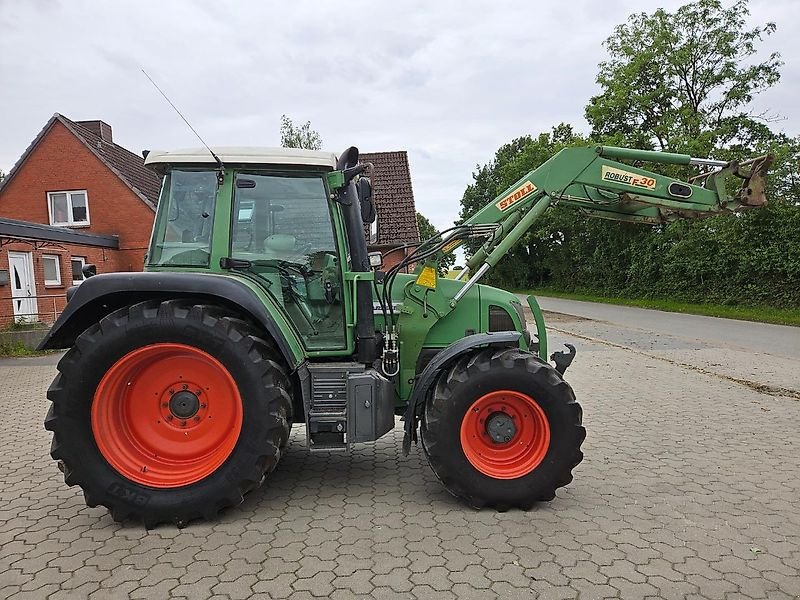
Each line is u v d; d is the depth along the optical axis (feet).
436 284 14.69
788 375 28.25
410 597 9.12
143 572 9.96
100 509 12.76
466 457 12.39
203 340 11.63
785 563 10.16
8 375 31.94
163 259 13.10
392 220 60.85
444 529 11.53
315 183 13.37
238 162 12.89
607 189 15.58
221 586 9.48
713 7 79.25
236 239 13.19
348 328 13.39
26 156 64.95
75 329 12.62
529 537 11.16
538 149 103.76
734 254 62.85
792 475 14.57
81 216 65.77
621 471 14.92
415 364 14.67
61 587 9.50
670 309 65.87
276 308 12.79
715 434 18.29
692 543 10.90
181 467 12.10
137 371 12.12
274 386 11.82
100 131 75.56
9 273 46.85
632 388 25.41
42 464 16.11
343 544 10.91
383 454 16.63
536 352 16.24
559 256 108.58
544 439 12.45
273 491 13.70
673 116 79.46
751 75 79.20
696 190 15.75
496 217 15.24
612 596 9.14
